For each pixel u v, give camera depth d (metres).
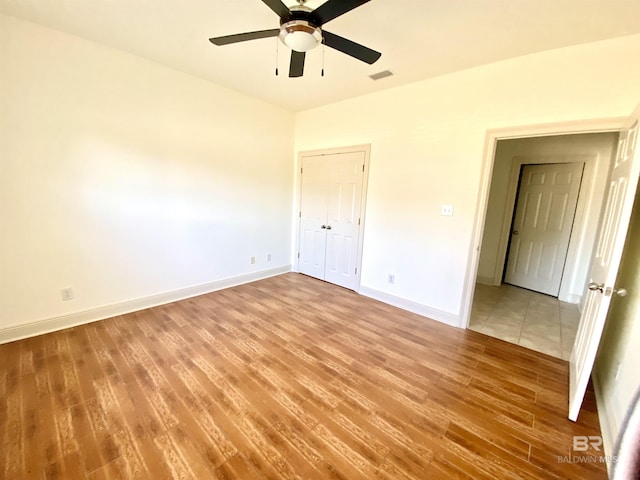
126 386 1.90
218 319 2.93
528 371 2.25
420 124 3.05
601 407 1.82
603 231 2.15
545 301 3.80
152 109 2.89
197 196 3.38
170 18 2.07
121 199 2.80
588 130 2.17
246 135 3.75
